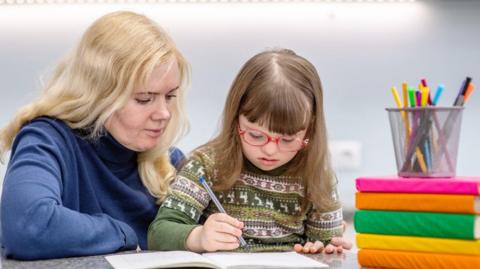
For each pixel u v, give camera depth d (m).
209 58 2.80
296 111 1.37
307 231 1.55
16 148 1.49
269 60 1.44
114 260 1.18
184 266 1.11
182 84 1.64
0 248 1.46
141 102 1.49
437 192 1.13
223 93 2.81
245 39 2.80
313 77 1.47
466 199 1.10
